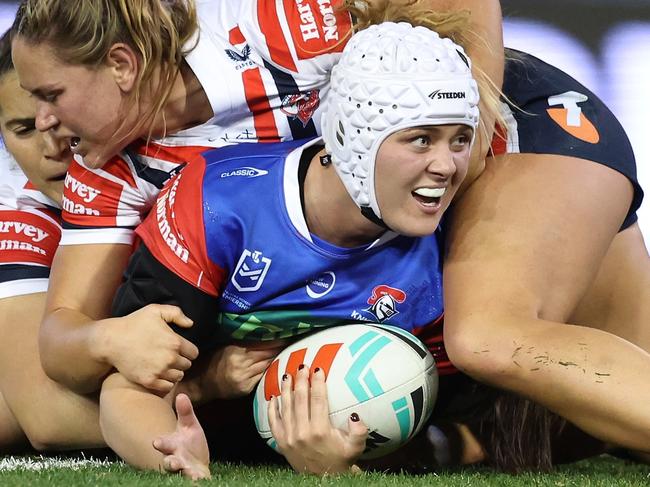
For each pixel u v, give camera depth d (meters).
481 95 8.36
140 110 8.65
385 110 7.11
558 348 7.45
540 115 9.00
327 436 7.41
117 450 7.94
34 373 9.60
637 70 17.44
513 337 7.59
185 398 7.16
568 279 8.33
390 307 8.10
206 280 7.93
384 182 7.27
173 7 8.67
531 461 8.56
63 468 7.92
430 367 7.84
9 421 9.96
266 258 7.86
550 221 8.32
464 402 8.77
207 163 8.21
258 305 8.05
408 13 8.30
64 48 8.33
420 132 7.13
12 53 8.83
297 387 7.57
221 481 6.95
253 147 8.38
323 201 7.69
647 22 17.94
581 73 17.25
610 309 9.83
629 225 9.86
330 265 7.88
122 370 8.02
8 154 10.65
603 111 9.24
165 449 7.19
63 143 9.18
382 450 7.76
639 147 16.56
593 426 7.47
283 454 7.80
